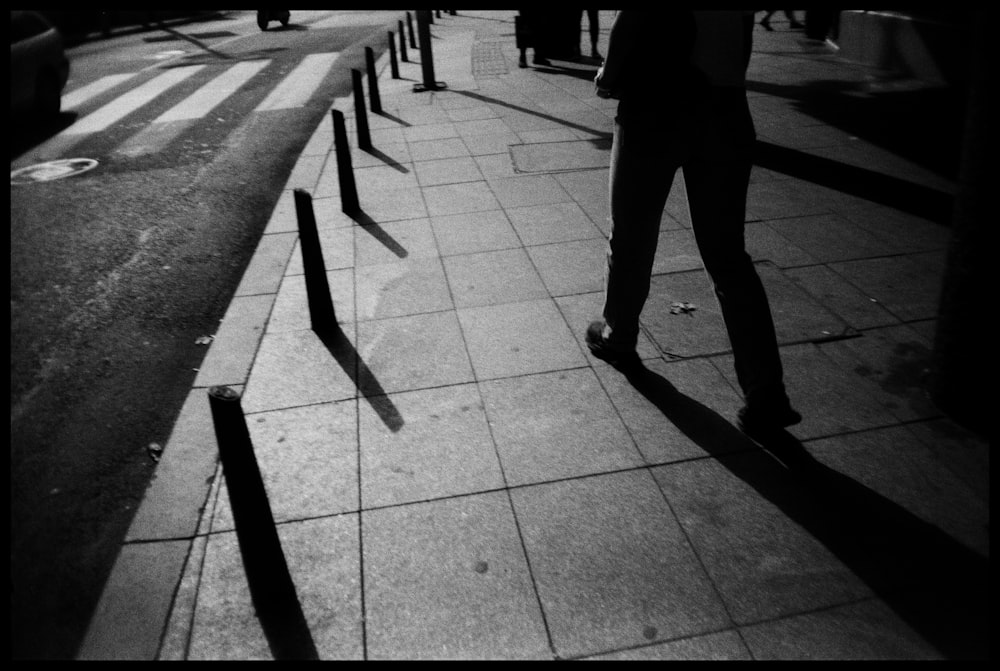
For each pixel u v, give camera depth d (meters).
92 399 4.19
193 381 4.34
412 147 8.49
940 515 2.82
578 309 4.52
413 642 2.42
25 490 3.47
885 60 11.30
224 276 5.75
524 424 3.49
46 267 6.01
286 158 8.89
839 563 2.63
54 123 11.39
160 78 15.27
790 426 3.37
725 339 4.12
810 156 7.25
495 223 6.00
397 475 3.20
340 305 4.77
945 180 6.43
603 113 9.59
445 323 4.46
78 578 2.93
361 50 17.92
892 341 3.99
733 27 2.92
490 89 11.77
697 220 3.21
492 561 2.72
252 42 21.09
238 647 2.45
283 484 3.18
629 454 3.24
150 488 3.24
